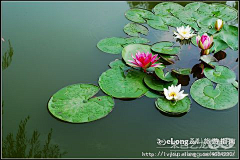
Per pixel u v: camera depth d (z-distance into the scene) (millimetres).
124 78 2277
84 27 3055
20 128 1927
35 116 2016
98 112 1986
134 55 2521
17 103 2123
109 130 1913
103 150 1788
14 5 3486
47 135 1881
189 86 2271
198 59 2578
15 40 2854
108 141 1843
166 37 2869
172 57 2582
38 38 2889
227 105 2066
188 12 3201
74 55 2639
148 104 2090
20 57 2621
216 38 2791
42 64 2537
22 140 1849
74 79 2350
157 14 3186
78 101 2057
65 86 2275
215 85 2264
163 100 2090
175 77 2256
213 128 1936
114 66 2426
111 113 2020
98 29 3016
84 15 3277
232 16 3135
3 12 3332
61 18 3225
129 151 1787
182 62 2529
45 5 3504
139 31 2936
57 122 1966
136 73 2336
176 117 2006
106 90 2166
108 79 2262
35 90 2246
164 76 2262
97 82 2311
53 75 2402
